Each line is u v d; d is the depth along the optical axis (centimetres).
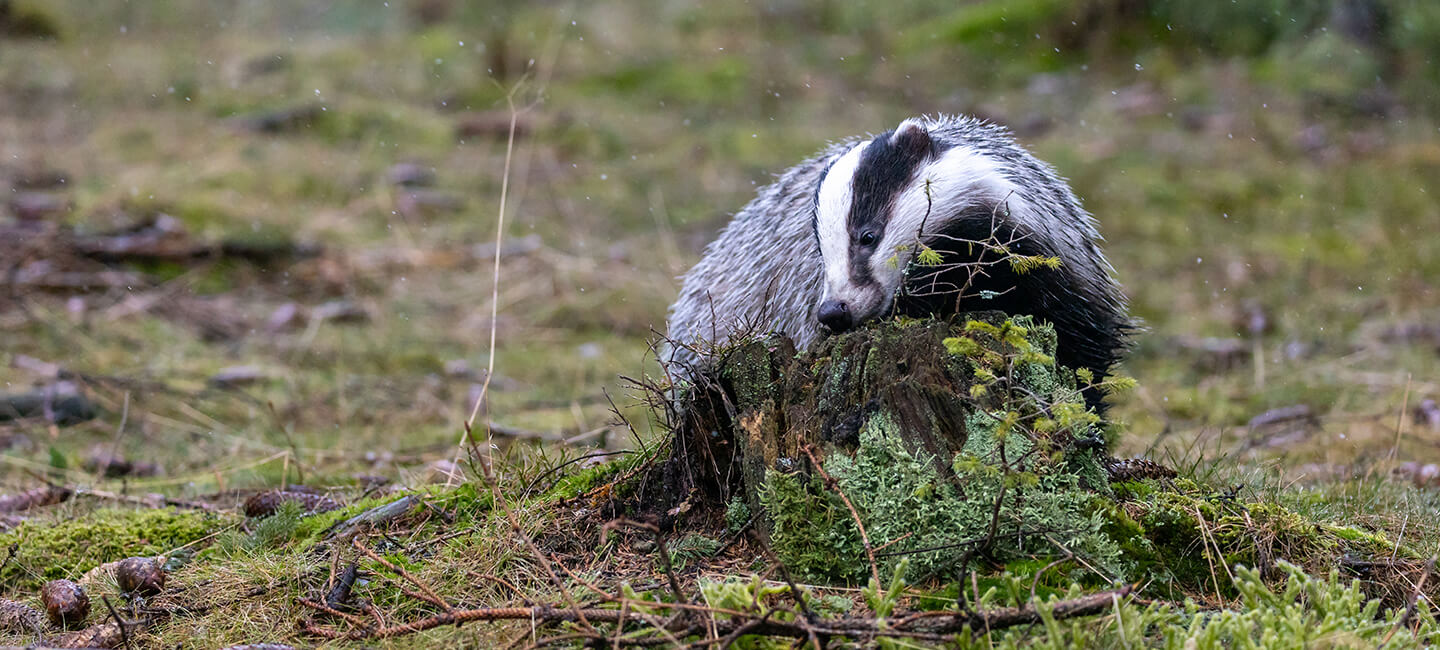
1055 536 545
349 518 705
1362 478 820
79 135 2130
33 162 1939
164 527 767
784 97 2481
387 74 2558
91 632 596
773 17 3008
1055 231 794
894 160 768
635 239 1825
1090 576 541
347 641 553
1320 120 2184
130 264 1576
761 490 571
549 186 2033
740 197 1994
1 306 1423
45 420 1147
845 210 750
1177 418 1161
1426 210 1845
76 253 1571
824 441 580
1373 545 616
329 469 992
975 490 548
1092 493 581
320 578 623
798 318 809
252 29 3033
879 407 573
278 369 1321
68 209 1705
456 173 2059
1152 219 1844
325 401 1233
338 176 1962
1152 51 2505
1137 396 1216
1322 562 585
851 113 2383
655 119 2366
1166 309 1538
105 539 747
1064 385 604
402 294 1584
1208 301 1553
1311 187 1938
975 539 539
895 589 498
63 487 901
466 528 652
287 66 2614
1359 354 1344
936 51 2633
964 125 858
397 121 2256
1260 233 1791
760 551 577
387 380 1306
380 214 1845
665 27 2980
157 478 985
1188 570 574
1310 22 2398
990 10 2703
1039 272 775
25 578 716
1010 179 783
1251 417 1153
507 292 1605
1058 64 2528
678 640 491
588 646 497
